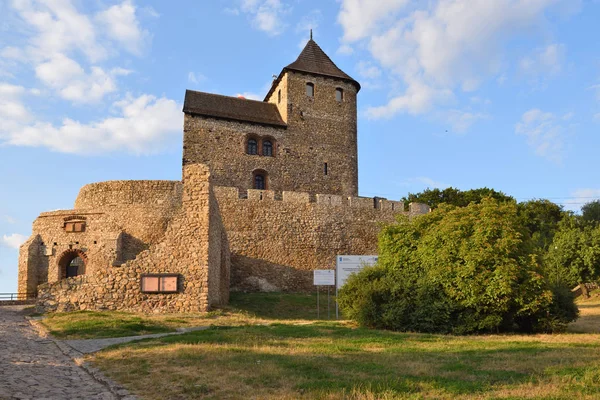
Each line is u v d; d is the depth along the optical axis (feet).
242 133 144.87
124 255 103.55
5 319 64.54
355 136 159.53
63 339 51.03
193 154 138.92
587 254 123.95
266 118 151.12
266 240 116.57
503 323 62.80
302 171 149.89
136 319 63.16
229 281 107.86
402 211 132.67
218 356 37.78
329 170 153.17
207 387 28.53
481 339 53.26
